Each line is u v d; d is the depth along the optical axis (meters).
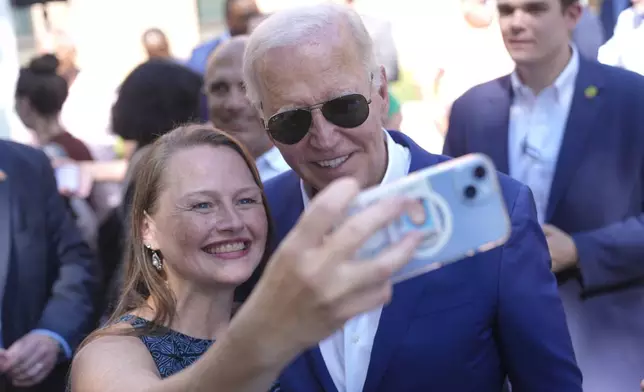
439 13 6.72
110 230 3.27
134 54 8.69
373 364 1.74
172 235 1.69
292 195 1.99
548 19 2.66
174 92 3.26
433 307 1.74
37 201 2.87
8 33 5.17
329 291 0.88
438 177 1.10
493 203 1.11
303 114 1.69
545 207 2.76
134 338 1.65
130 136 3.26
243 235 1.71
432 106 4.93
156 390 1.08
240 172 1.73
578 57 2.76
